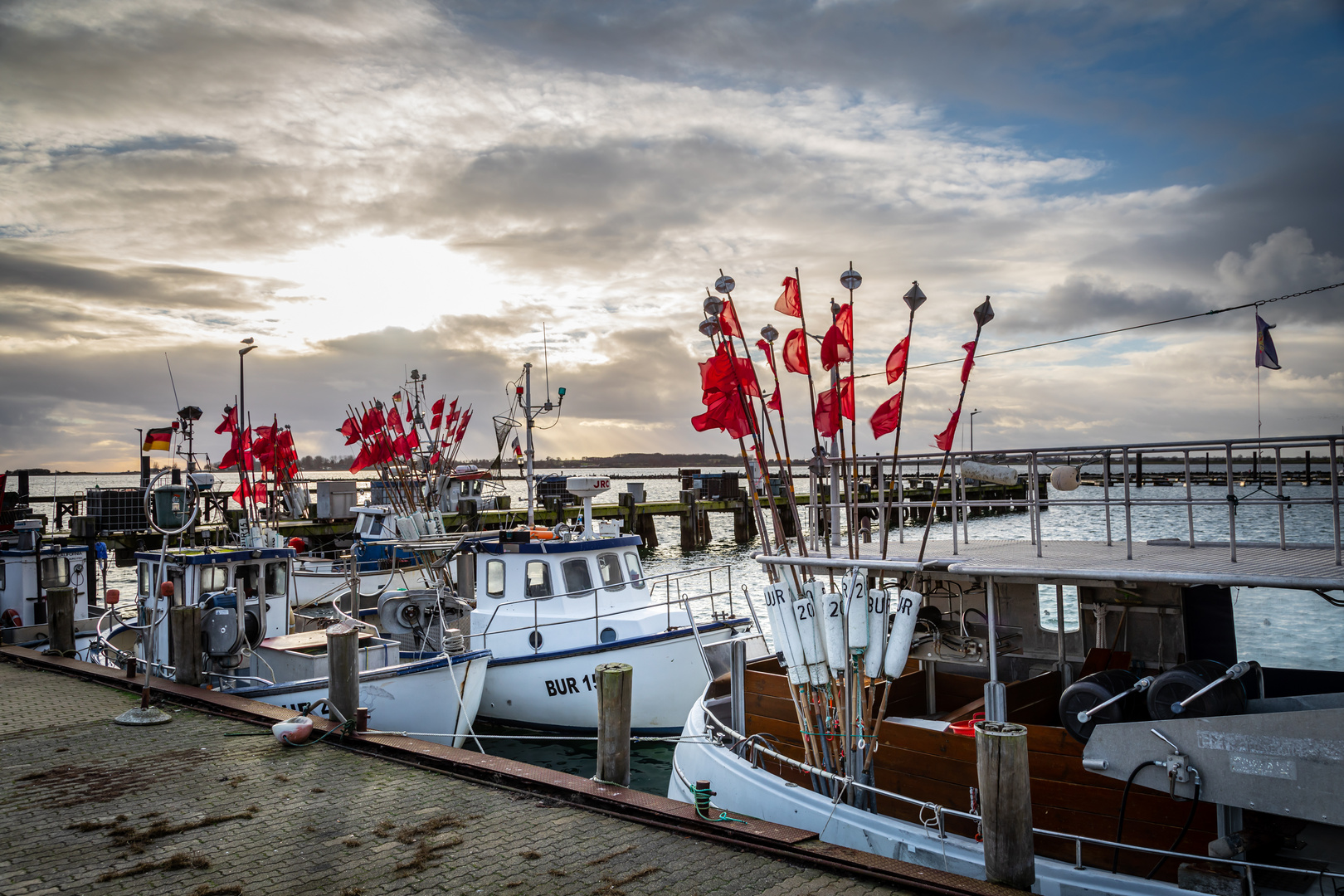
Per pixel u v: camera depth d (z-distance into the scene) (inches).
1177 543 311.6
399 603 507.5
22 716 388.2
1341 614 621.6
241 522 776.3
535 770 299.6
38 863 233.0
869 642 269.1
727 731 315.0
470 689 444.5
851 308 282.0
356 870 227.6
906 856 248.1
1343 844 215.6
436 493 923.4
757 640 518.3
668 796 362.9
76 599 646.5
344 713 348.8
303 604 617.0
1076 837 223.9
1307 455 308.8
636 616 517.3
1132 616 305.9
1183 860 224.8
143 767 313.9
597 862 232.2
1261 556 255.9
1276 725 197.3
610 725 286.8
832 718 277.3
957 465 289.6
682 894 213.3
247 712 379.6
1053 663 319.6
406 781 299.4
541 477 1035.3
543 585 527.5
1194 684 218.5
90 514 1286.9
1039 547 275.4
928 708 338.3
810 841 240.2
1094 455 319.0
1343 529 340.2
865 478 359.9
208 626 438.3
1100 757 222.1
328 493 1314.0
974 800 249.4
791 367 291.7
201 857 234.8
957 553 288.2
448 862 232.7
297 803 277.3
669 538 2015.3
